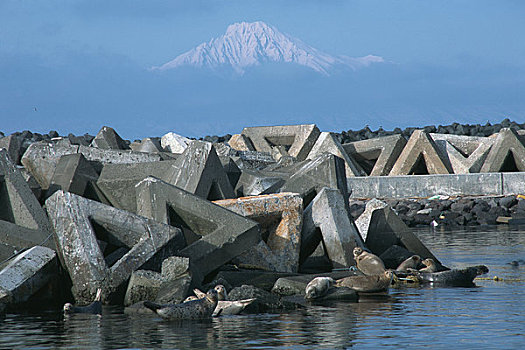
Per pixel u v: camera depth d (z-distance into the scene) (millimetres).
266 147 55562
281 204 20797
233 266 19844
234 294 15727
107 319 14539
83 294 16391
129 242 17500
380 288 17594
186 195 19141
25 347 11969
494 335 12234
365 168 54844
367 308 15352
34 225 19453
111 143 40406
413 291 17828
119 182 22938
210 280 18297
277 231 20750
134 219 17438
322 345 11688
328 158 24578
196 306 14500
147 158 27750
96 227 17453
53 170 26234
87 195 23609
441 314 14367
